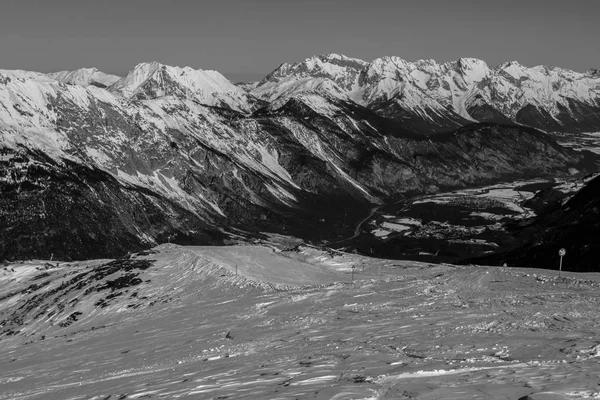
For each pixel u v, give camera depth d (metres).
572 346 31.16
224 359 38.53
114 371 40.53
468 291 54.53
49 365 49.47
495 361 29.06
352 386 25.69
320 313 51.62
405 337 37.72
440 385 24.66
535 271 62.53
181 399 27.67
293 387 27.02
